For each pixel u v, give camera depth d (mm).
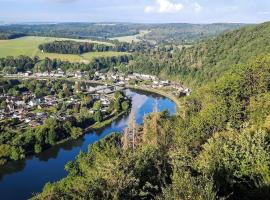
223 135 57906
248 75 109375
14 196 105688
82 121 176750
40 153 141500
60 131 159000
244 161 42531
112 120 187750
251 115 88375
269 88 104188
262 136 45000
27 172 123125
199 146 77188
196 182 32656
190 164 46844
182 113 125000
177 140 85125
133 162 44938
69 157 137750
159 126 106688
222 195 40062
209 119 88812
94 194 37250
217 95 110312
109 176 38438
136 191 38000
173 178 34938
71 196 39562
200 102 131875
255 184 40438
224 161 43375
